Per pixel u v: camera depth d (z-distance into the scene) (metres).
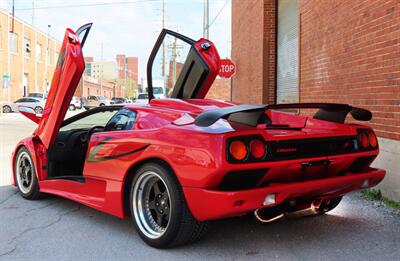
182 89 5.68
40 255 3.64
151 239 3.73
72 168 5.60
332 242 3.87
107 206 4.11
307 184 3.45
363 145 3.91
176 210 3.47
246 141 3.21
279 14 11.21
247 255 3.58
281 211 3.79
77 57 4.61
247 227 4.29
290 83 10.31
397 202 5.10
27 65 46.09
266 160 3.26
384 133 5.34
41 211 4.99
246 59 14.18
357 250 3.68
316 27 7.64
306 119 4.30
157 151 3.57
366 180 3.93
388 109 5.24
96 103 50.59
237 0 16.08
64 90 4.72
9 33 40.78
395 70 5.07
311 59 7.91
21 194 5.64
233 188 3.28
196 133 3.37
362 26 5.87
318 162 3.54
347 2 6.33
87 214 4.84
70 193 4.77
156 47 5.60
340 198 4.51
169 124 3.77
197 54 5.30
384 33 5.32
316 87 7.65
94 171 4.26
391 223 4.41
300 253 3.62
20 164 5.67
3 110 35.12
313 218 4.60
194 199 3.31
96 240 3.98
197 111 4.07
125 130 4.18
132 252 3.67
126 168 3.88
